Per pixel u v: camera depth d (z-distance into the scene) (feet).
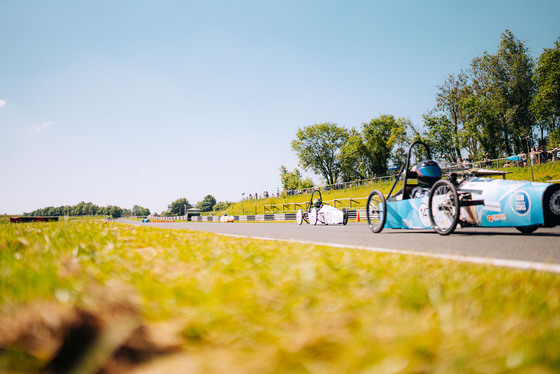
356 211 63.67
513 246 13.12
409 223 21.58
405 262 8.96
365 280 6.76
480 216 17.06
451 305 4.89
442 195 18.57
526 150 127.65
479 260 9.23
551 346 3.43
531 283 6.27
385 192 86.43
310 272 7.09
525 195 15.06
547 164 59.00
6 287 5.55
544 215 14.64
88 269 7.47
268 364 3.21
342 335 3.85
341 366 3.14
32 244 12.46
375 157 168.86
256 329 4.11
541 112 118.93
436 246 14.01
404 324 4.24
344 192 103.65
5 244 11.75
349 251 12.09
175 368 3.10
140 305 4.39
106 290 4.28
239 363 3.23
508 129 128.88
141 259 10.03
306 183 231.71
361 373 3.01
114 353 3.12
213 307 4.91
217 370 3.08
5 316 3.31
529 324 4.08
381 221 23.97
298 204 113.80
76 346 3.13
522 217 15.33
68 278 6.42
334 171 193.06
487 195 16.61
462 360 3.15
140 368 3.08
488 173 19.90
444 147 133.59
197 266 8.70
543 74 118.21
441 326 4.10
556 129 120.16
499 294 5.47
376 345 3.58
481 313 4.56
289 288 6.07
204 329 4.06
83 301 4.23
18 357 2.94
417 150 138.41
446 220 18.58
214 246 13.94
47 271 6.79
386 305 5.04
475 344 3.52
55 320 3.21
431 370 3.02
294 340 3.72
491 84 126.93
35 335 3.11
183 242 16.05
